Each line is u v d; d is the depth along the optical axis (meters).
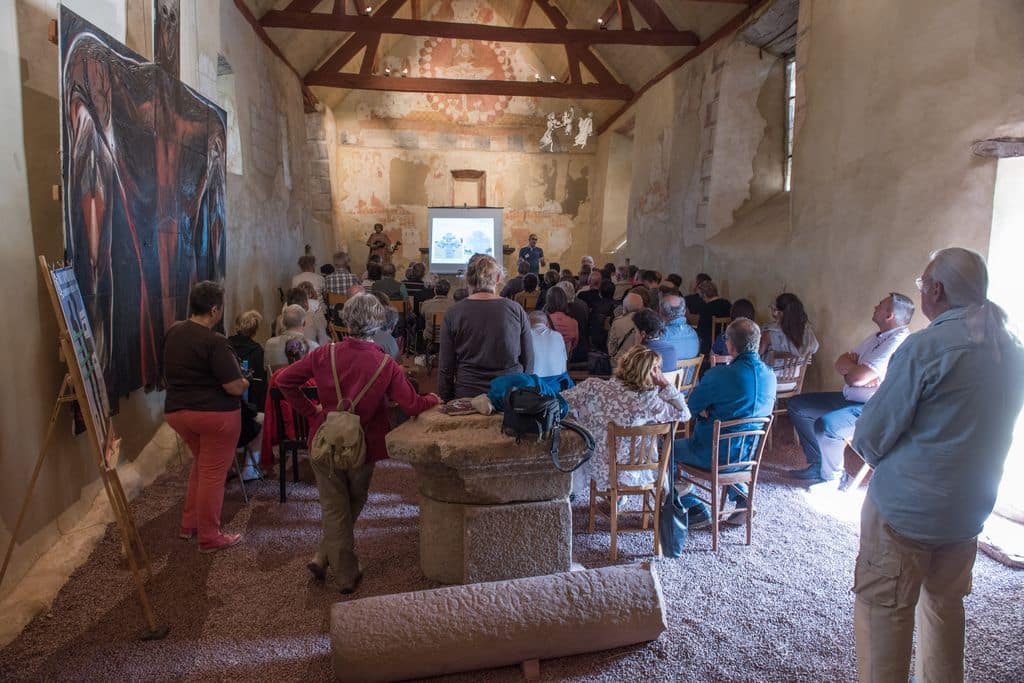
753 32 7.71
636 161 12.11
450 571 3.01
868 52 5.07
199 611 2.80
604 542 3.52
